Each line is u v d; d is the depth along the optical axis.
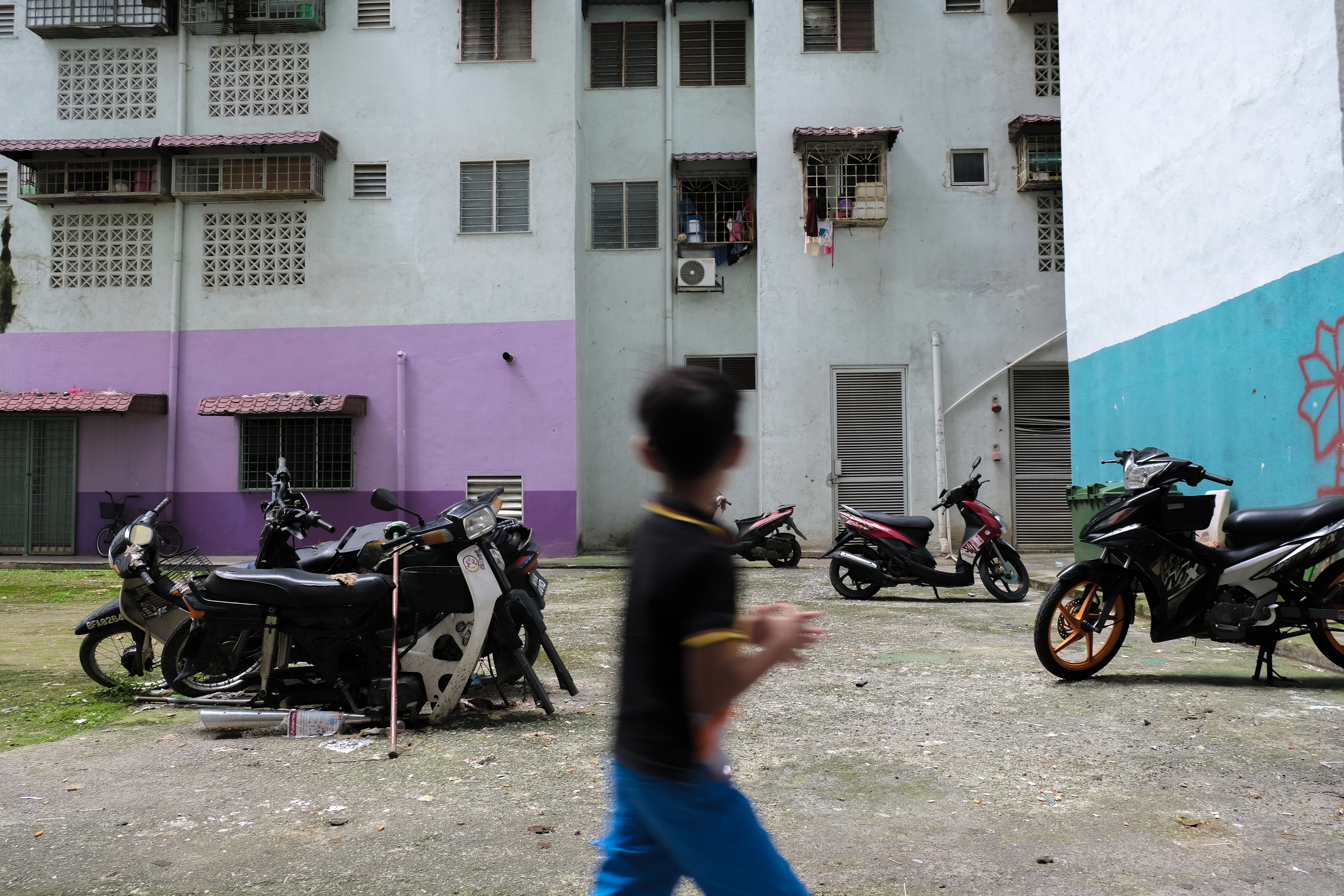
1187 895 2.43
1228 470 6.97
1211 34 7.07
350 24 14.62
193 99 14.62
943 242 13.81
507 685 4.95
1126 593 4.96
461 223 14.44
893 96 13.96
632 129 15.06
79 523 14.43
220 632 4.39
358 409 14.11
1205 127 7.19
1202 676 5.07
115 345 14.56
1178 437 7.71
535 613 4.41
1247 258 6.67
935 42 13.98
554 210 14.36
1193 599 4.95
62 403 13.95
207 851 2.78
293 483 14.27
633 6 15.19
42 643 6.72
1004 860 2.66
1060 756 3.63
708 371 1.55
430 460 14.23
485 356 14.30
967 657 5.68
